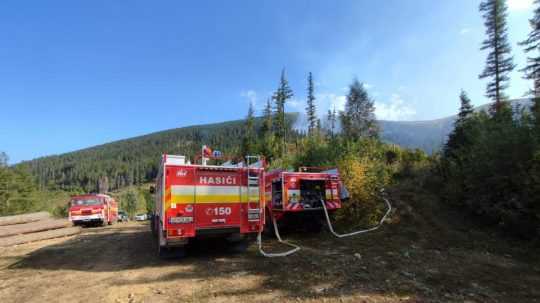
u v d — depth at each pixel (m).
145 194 69.69
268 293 4.81
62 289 5.48
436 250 7.39
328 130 50.53
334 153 15.57
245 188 7.99
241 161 8.95
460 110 34.84
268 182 11.02
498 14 31.33
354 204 11.59
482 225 9.34
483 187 9.53
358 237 9.31
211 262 7.08
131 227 18.08
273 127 53.62
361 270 5.90
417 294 4.60
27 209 40.22
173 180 7.24
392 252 7.30
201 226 7.36
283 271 6.04
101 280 5.95
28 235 11.51
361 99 50.12
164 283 5.56
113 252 8.95
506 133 9.11
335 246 8.34
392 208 11.89
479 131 11.38
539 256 6.66
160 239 7.51
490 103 31.50
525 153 8.41
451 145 20.03
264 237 10.44
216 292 4.94
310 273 5.81
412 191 14.29
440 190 13.36
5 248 10.32
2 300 5.01
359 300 4.40
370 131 48.62
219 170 7.73
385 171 14.38
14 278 6.38
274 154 32.56
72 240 11.83
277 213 10.47
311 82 57.56
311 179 10.72
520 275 5.51
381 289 4.83
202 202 7.44
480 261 6.43
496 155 9.09
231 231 7.68
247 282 5.42
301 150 20.81
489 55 31.91
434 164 17.14
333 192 10.95
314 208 10.45
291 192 10.33
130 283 5.64
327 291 4.80
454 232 8.97
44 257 8.58
